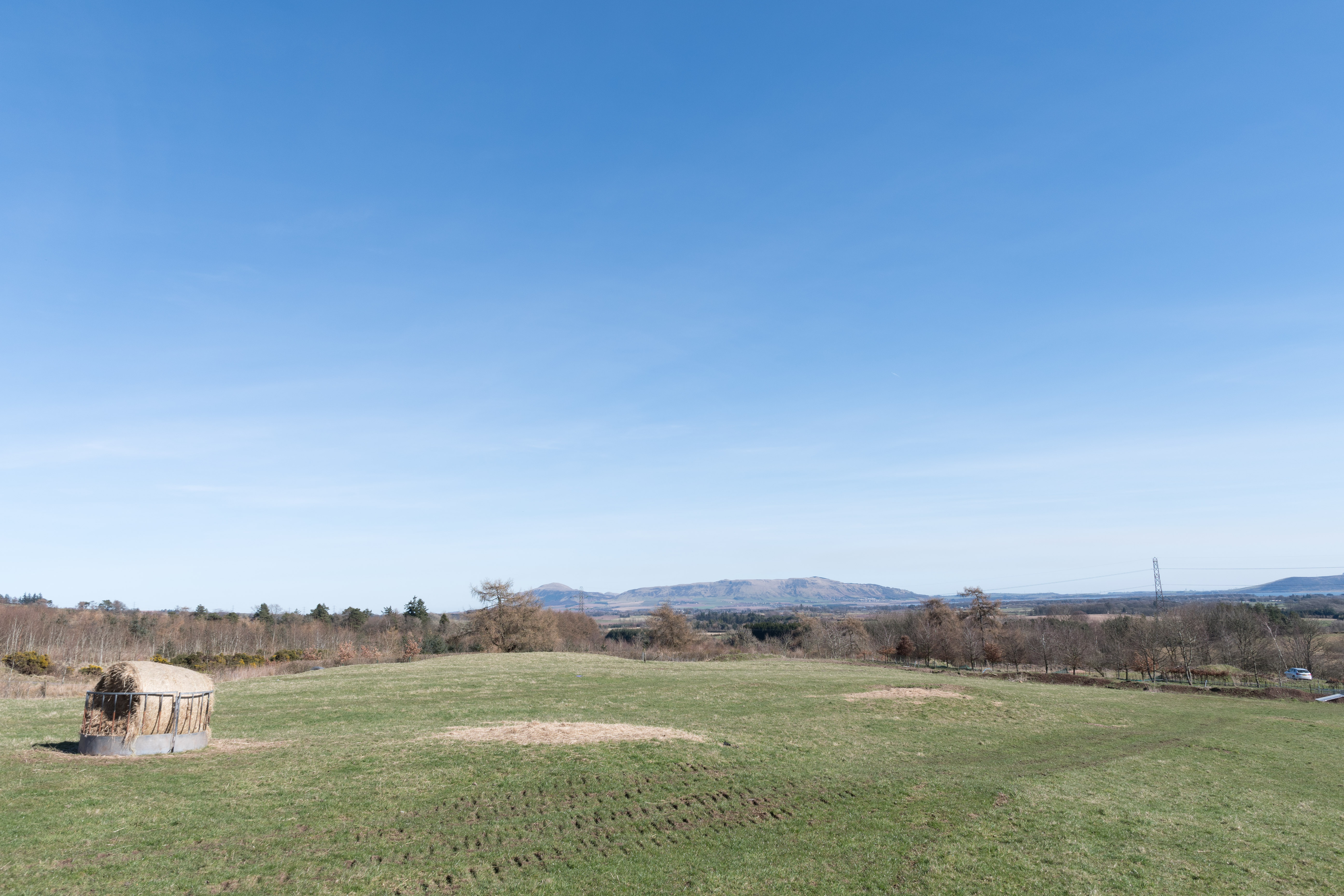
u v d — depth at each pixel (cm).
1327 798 2602
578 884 1533
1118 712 4334
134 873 1439
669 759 2516
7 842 1531
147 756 2288
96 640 8875
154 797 1878
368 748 2530
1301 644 8075
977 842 1895
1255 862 1877
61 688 4312
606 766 2397
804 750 2889
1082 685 6266
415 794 2045
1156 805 2356
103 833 1625
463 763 2367
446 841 1731
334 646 10406
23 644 8062
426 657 8088
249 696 4062
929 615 10738
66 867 1444
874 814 2097
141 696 2319
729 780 2345
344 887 1444
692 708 3903
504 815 1930
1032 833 1983
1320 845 2048
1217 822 2219
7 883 1356
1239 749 3369
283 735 2819
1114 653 7794
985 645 8419
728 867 1672
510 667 6028
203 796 1916
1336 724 4288
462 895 1448
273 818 1797
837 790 2312
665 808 2058
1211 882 1725
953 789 2375
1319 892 1697
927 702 4225
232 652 9475
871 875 1661
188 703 2409
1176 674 7306
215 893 1380
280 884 1435
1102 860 1820
